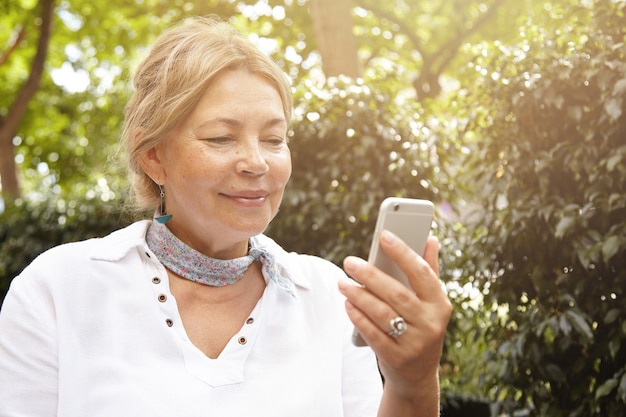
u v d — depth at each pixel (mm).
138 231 1534
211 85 1424
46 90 12797
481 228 3703
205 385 1408
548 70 3297
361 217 4160
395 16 10844
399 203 1232
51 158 13375
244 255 1562
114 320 1436
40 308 1417
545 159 3268
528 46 3436
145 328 1441
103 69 12414
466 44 3738
